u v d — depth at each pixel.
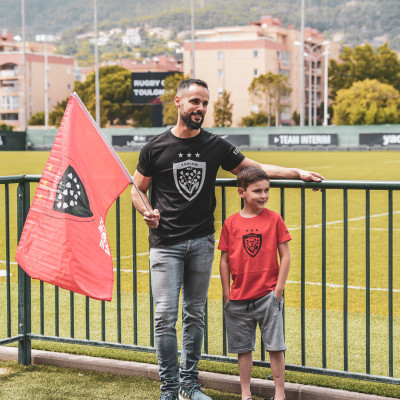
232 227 4.20
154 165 4.19
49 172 4.30
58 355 5.01
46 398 4.34
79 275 4.15
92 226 4.21
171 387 4.19
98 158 4.27
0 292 7.46
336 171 24.98
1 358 5.16
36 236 4.27
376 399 4.20
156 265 4.22
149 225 4.13
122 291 7.51
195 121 4.03
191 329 4.38
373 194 18.27
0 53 108.19
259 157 35.00
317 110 114.00
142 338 5.76
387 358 5.17
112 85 101.19
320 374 4.47
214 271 8.62
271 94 82.19
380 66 106.25
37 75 108.19
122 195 18.45
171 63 129.50
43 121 96.81
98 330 6.00
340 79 107.12
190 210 4.18
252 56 99.81
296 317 6.35
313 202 16.61
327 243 10.66
